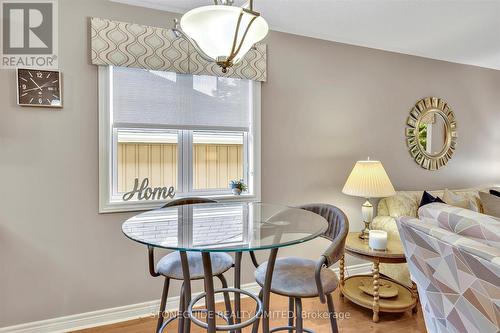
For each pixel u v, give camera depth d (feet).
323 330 6.80
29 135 6.40
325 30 8.65
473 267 3.09
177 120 7.59
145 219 5.32
